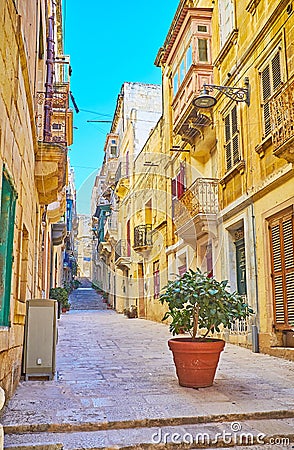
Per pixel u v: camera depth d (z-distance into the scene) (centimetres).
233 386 516
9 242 454
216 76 1132
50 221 1442
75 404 433
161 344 963
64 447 333
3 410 405
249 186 917
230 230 1041
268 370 628
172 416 391
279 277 793
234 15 1008
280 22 802
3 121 384
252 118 912
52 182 872
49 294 1590
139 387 512
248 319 877
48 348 571
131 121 2159
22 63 519
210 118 1148
